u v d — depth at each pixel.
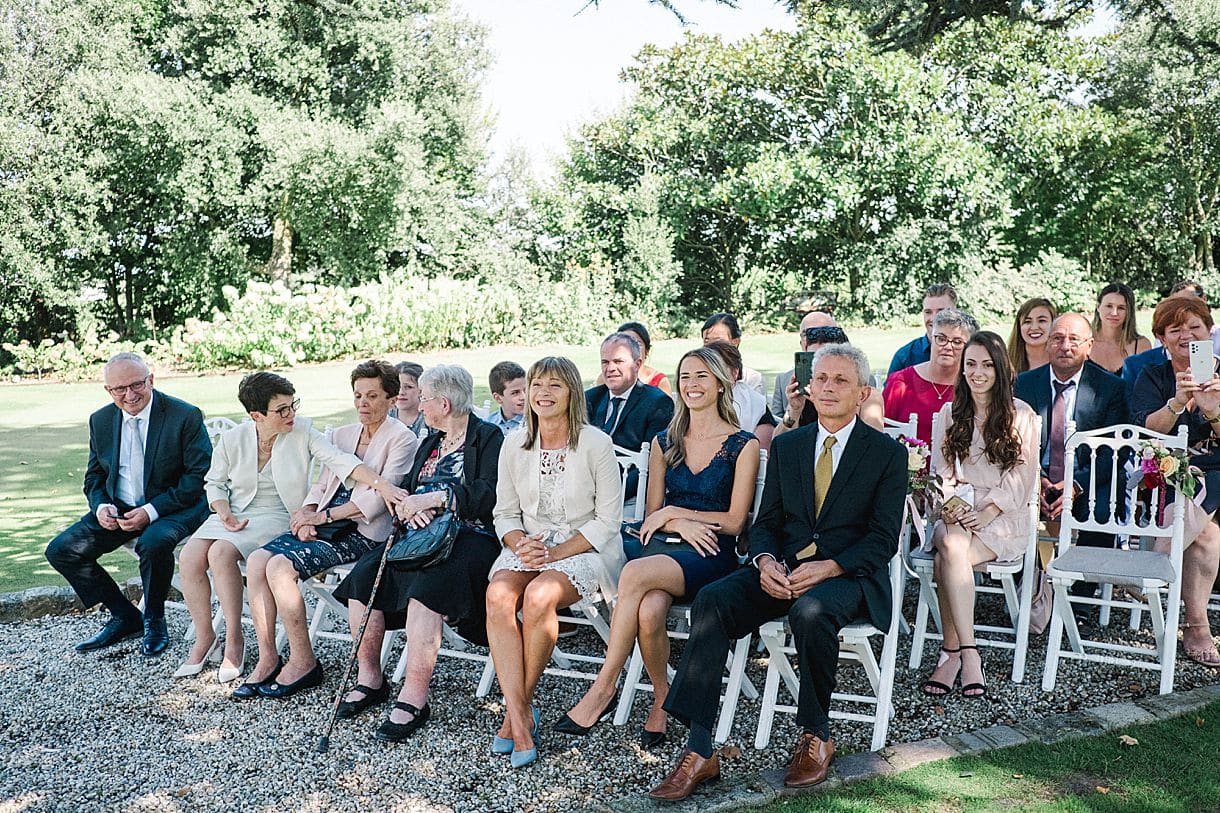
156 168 21.73
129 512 5.15
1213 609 4.93
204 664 4.86
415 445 4.91
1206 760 3.48
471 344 20.08
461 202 25.58
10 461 9.97
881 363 14.79
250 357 17.45
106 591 5.24
